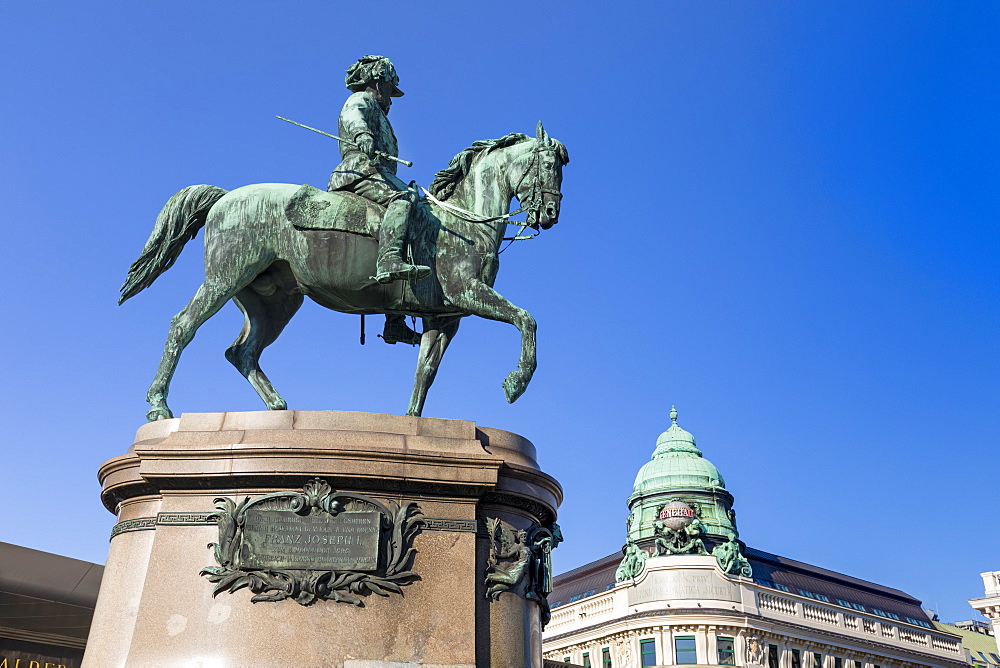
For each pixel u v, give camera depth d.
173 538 6.55
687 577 46.81
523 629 6.82
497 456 6.91
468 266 7.97
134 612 6.56
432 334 8.28
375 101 8.57
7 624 16.53
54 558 17.00
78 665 17.28
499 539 6.90
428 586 6.52
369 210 8.01
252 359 8.40
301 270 7.96
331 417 6.91
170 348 7.80
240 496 6.59
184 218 8.22
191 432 6.82
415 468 6.70
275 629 6.21
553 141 8.44
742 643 45.41
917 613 59.28
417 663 6.29
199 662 6.15
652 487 51.25
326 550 6.41
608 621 48.44
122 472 7.00
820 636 49.09
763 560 52.91
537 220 8.27
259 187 8.14
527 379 7.52
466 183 8.53
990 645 69.69
